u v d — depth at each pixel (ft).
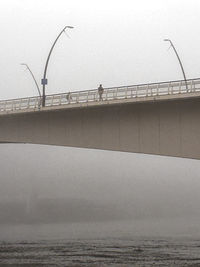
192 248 221.87
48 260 189.88
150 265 176.35
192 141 186.09
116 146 205.16
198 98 183.01
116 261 185.68
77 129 217.36
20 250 219.20
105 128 208.74
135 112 200.85
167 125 192.13
